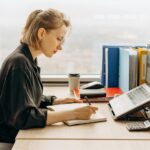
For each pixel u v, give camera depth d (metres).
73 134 1.32
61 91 2.28
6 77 1.46
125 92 1.91
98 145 1.20
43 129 1.38
